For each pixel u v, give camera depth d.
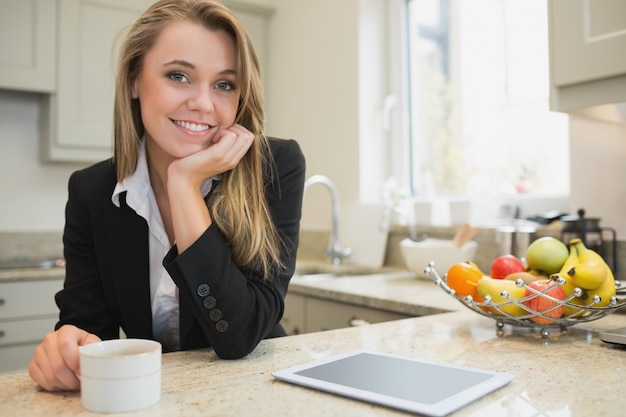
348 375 0.79
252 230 1.03
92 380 0.66
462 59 2.70
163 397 0.72
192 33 0.96
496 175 2.55
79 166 3.10
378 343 1.04
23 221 2.95
